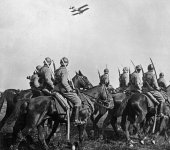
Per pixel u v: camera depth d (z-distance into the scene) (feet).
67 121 45.60
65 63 47.57
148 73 58.85
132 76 58.54
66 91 46.37
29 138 46.96
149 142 59.93
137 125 56.39
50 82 46.78
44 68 47.21
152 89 58.34
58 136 58.44
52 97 45.01
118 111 56.13
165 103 62.64
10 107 51.88
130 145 55.36
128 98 56.90
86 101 49.39
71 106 46.47
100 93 54.95
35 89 49.62
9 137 44.47
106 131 68.23
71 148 48.60
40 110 43.52
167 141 63.26
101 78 60.13
